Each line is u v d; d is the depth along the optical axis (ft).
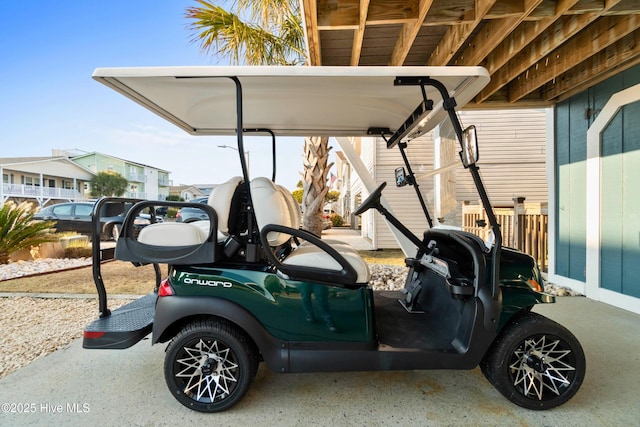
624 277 11.74
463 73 5.85
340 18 9.27
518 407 6.31
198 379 6.36
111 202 7.30
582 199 13.57
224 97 7.17
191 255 6.16
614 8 8.32
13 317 11.35
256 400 6.61
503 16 8.70
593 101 12.90
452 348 6.22
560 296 13.30
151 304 8.00
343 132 10.07
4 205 21.93
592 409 6.22
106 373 7.68
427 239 8.52
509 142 25.88
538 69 12.75
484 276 6.10
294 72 5.76
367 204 7.55
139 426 5.85
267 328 6.08
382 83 6.30
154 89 6.53
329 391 6.93
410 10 9.09
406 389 6.99
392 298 9.03
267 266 6.36
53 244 23.67
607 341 9.04
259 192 6.50
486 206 6.04
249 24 14.66
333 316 6.12
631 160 11.41
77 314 11.64
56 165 91.15
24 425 5.86
